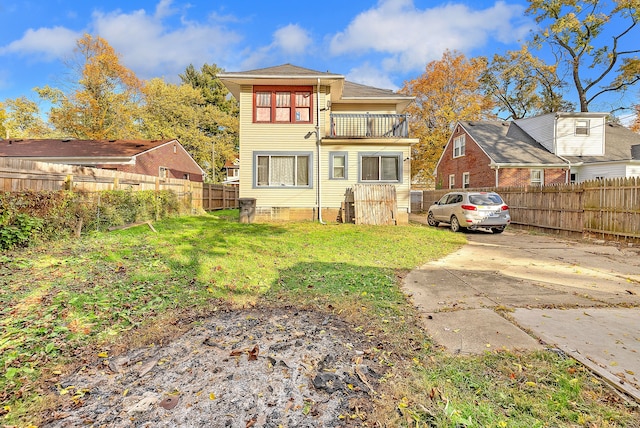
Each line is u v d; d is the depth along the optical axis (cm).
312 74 1352
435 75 2698
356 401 223
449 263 675
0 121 2928
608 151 1983
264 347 298
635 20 2147
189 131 3500
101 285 451
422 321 365
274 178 1412
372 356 286
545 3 2314
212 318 371
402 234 1057
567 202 1097
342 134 1509
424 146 2842
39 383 244
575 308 400
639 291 474
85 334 322
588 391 228
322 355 285
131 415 209
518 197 1366
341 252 758
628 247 845
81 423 202
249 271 562
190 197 1535
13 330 314
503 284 515
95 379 251
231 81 1368
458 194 1255
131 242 732
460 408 212
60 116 2778
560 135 1948
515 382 241
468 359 277
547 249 841
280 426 198
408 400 224
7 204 605
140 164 1958
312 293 461
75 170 809
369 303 421
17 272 481
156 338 320
